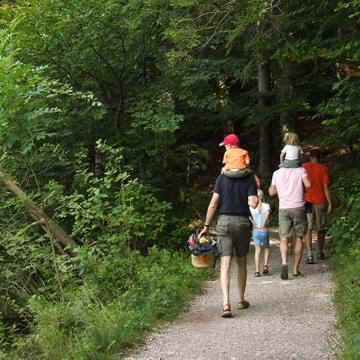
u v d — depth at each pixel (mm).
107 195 8383
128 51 11703
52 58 11117
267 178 18688
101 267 7605
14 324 7449
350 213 10094
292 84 16359
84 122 11539
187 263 9977
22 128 8516
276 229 15008
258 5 10023
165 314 6844
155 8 11148
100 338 5543
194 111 15062
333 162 18344
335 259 9602
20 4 11117
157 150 12094
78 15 10656
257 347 5340
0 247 8758
